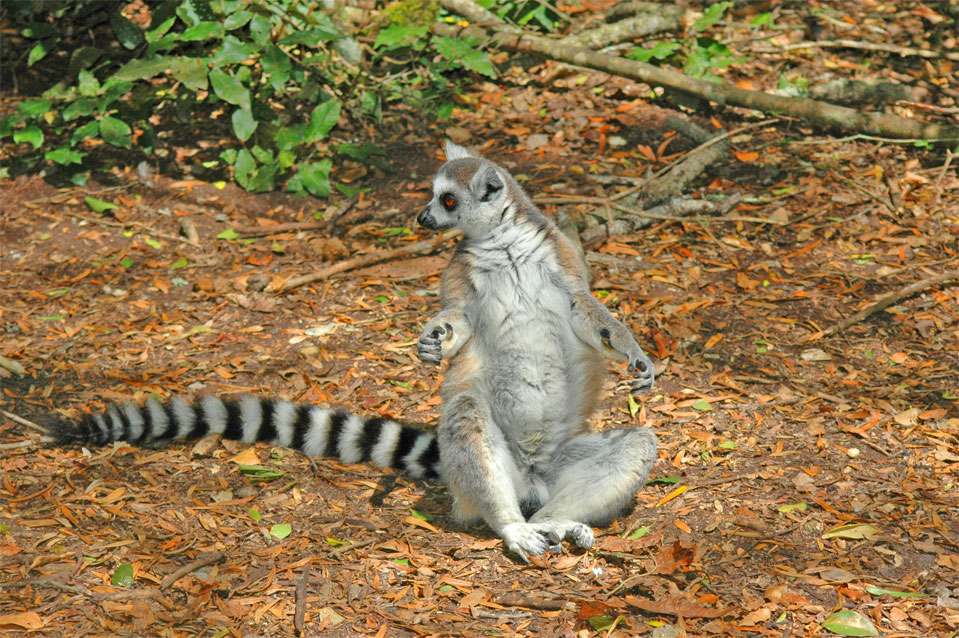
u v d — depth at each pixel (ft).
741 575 21.18
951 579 20.83
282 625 20.06
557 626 19.94
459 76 48.80
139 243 37.70
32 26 44.24
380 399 28.71
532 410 24.35
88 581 21.30
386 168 42.60
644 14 49.32
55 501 24.09
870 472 24.75
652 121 45.34
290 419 26.48
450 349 23.98
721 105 46.80
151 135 41.91
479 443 22.29
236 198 40.73
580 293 24.31
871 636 19.15
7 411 27.94
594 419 25.72
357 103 45.09
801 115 43.19
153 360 30.78
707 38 47.06
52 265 36.29
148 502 24.22
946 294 32.81
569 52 45.78
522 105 47.11
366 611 20.44
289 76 40.37
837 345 30.63
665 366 29.86
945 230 36.96
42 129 44.65
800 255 35.86
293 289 34.60
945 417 26.78
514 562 22.09
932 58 49.39
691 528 22.89
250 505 24.23
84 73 41.47
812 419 27.09
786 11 54.60
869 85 45.98
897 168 41.32
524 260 24.36
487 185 24.13
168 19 42.11
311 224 38.47
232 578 21.47
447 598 20.89
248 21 42.52
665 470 25.34
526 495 24.52
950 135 41.75
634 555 22.07
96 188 41.34
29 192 41.16
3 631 19.65
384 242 37.70
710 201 39.24
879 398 27.94
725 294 33.58
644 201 39.17
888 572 21.17
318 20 42.78
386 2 48.57
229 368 30.25
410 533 23.25
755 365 29.81
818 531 22.59
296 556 22.25
